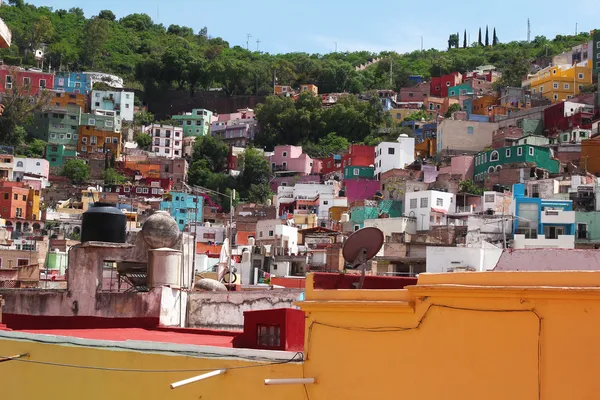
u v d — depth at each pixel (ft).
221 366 47.26
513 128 417.08
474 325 37.60
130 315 70.49
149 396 50.44
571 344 34.81
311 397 43.14
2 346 59.82
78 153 509.35
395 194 344.28
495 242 232.94
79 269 72.59
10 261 226.79
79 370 54.75
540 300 35.76
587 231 234.79
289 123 563.48
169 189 453.58
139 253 73.61
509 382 36.24
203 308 73.20
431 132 501.97
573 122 426.10
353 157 440.86
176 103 653.30
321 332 43.37
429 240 238.68
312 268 219.61
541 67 609.01
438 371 38.55
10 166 432.25
